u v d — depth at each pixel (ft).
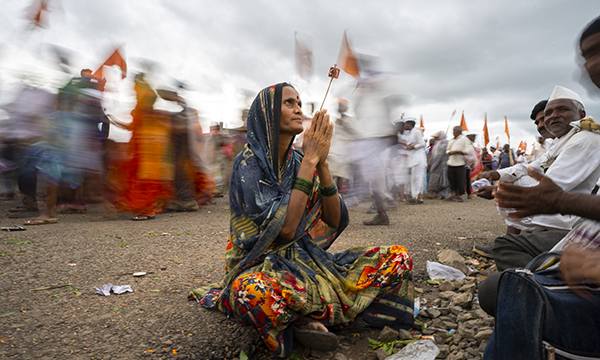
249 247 6.30
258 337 6.51
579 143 6.97
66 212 20.49
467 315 7.09
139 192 18.89
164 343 6.29
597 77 3.10
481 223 18.35
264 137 6.48
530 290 3.69
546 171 7.82
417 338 6.42
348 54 18.85
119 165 19.27
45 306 7.77
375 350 6.10
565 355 3.55
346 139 19.80
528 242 7.89
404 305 6.68
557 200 3.33
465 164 29.84
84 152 18.02
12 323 6.95
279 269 6.07
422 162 27.37
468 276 9.78
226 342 6.36
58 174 17.26
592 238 4.55
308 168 6.20
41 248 12.37
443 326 6.82
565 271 3.24
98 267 10.47
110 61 18.63
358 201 21.52
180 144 21.43
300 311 5.75
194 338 6.48
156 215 20.45
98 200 20.83
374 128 18.24
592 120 7.14
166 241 13.79
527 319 3.67
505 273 3.95
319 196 6.89
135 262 11.03
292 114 6.43
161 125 19.01
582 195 3.31
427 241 14.01
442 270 9.71
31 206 19.25
